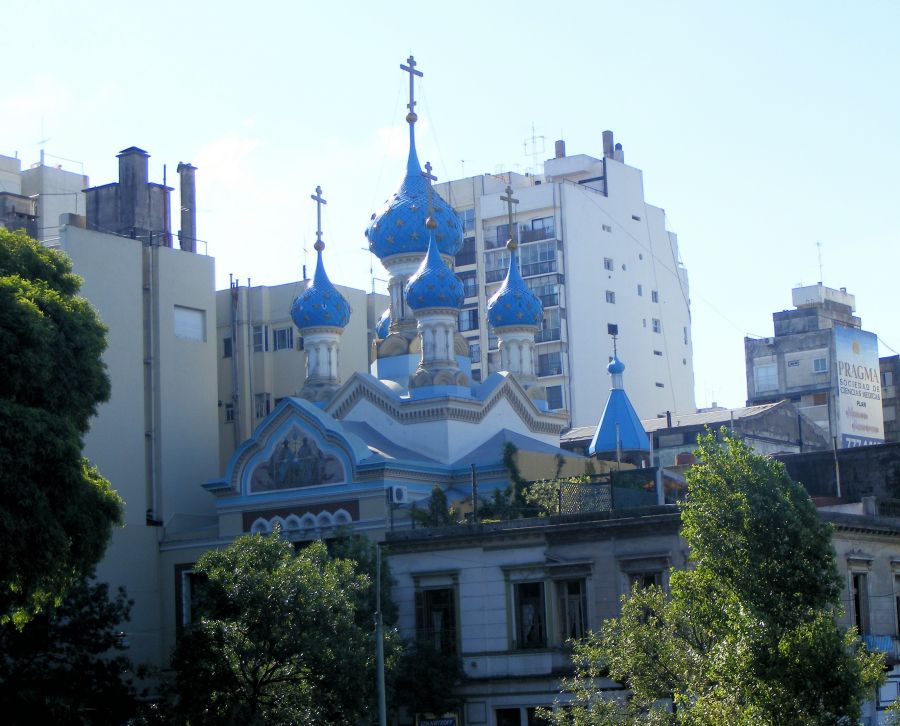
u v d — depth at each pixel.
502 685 58.03
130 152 91.62
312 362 86.94
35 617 57.44
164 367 84.81
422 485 74.00
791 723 38.19
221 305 102.62
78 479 47.78
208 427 86.88
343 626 53.94
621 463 81.12
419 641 58.97
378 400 80.12
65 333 51.34
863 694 39.16
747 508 42.69
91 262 80.62
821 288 127.75
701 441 46.91
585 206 130.12
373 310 113.31
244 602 53.66
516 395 83.75
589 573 56.59
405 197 89.69
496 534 58.88
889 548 60.25
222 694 54.19
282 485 74.31
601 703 45.53
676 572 43.88
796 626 40.50
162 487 83.00
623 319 132.25
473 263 131.25
